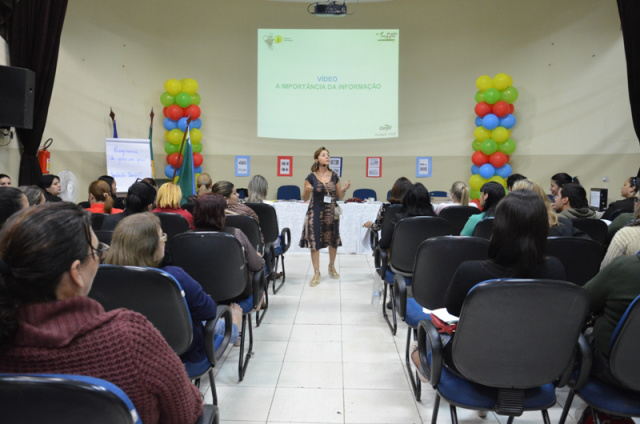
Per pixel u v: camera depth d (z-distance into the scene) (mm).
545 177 7328
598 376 1669
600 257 2418
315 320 3650
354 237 6074
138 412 957
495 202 3049
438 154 7680
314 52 7180
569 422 2229
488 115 6766
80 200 6715
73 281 929
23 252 854
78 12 6527
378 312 3830
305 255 5977
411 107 7637
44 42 5262
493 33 7355
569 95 7094
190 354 1943
